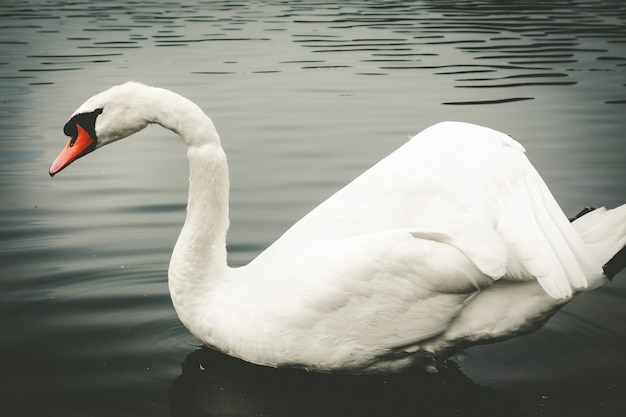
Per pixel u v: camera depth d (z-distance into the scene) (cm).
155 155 1018
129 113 554
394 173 512
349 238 495
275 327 505
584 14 2467
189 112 549
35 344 559
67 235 748
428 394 506
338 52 1766
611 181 895
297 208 816
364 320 489
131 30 2120
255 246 722
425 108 1245
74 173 939
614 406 485
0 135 1077
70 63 1614
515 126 1137
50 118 1168
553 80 1455
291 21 2305
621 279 666
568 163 966
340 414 484
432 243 475
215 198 547
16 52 1755
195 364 541
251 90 1377
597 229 493
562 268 456
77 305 617
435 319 484
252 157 994
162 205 832
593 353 550
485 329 488
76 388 507
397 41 1933
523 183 489
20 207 821
